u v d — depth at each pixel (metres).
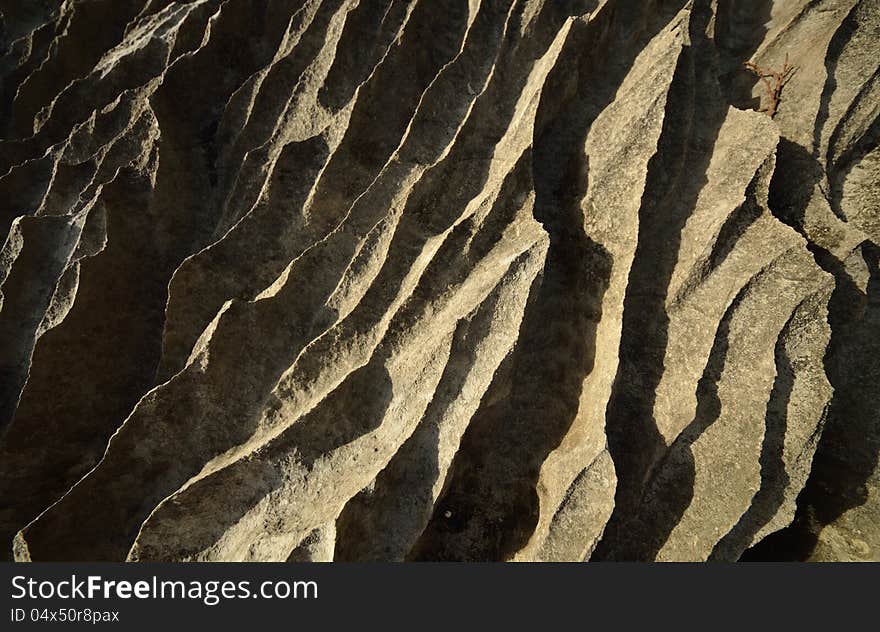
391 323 9.99
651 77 11.12
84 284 12.12
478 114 11.59
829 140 11.80
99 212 13.07
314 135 12.64
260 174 13.36
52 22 19.69
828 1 12.95
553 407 9.99
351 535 8.92
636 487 9.52
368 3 13.51
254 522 9.62
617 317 9.69
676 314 10.13
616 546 9.28
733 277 9.99
